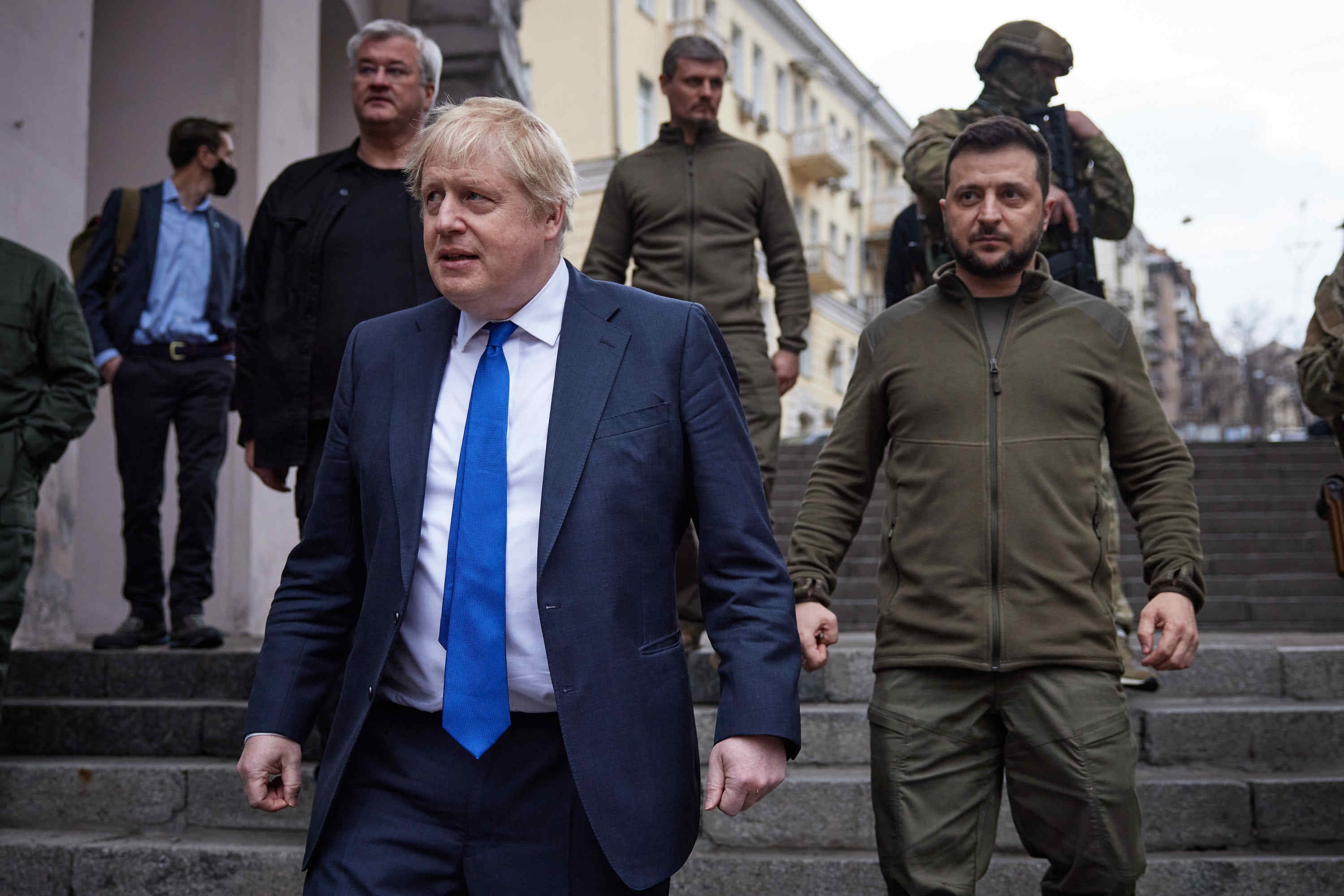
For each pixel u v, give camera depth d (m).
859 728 3.70
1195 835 3.30
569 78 24.30
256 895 3.24
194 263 4.98
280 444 3.26
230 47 7.19
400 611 1.80
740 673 1.74
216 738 3.92
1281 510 9.16
